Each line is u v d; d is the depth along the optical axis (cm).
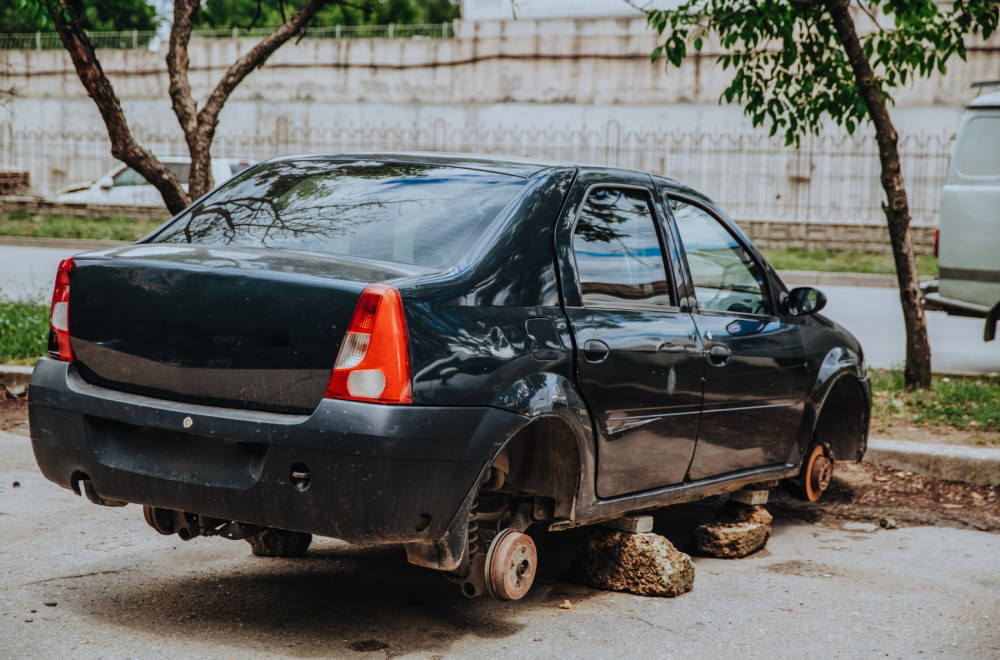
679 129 2542
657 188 445
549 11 2791
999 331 1333
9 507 496
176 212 805
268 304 321
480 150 2731
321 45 2864
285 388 316
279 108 2928
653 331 406
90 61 748
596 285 389
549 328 359
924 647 372
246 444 320
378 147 2841
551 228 377
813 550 507
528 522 384
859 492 613
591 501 382
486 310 339
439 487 317
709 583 440
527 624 374
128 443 342
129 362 344
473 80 2750
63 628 347
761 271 499
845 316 1401
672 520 547
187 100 820
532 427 374
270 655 332
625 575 417
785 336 495
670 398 412
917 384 827
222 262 338
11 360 810
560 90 2658
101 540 455
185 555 441
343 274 323
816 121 883
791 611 407
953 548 518
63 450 352
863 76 796
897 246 822
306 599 390
